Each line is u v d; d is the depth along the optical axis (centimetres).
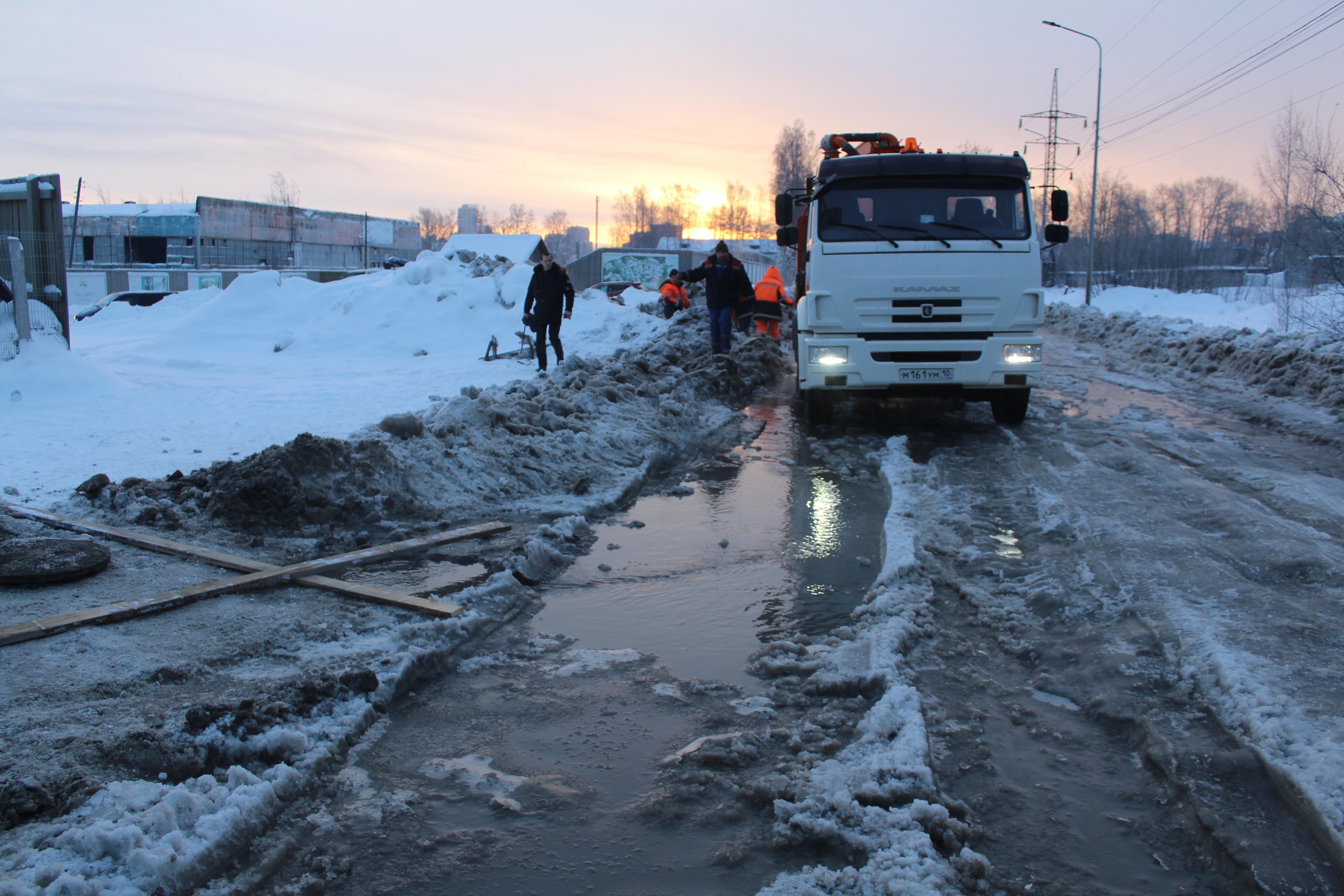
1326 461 777
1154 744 300
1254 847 244
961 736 312
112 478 671
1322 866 237
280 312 2005
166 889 219
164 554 499
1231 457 795
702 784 282
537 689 355
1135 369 1562
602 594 469
